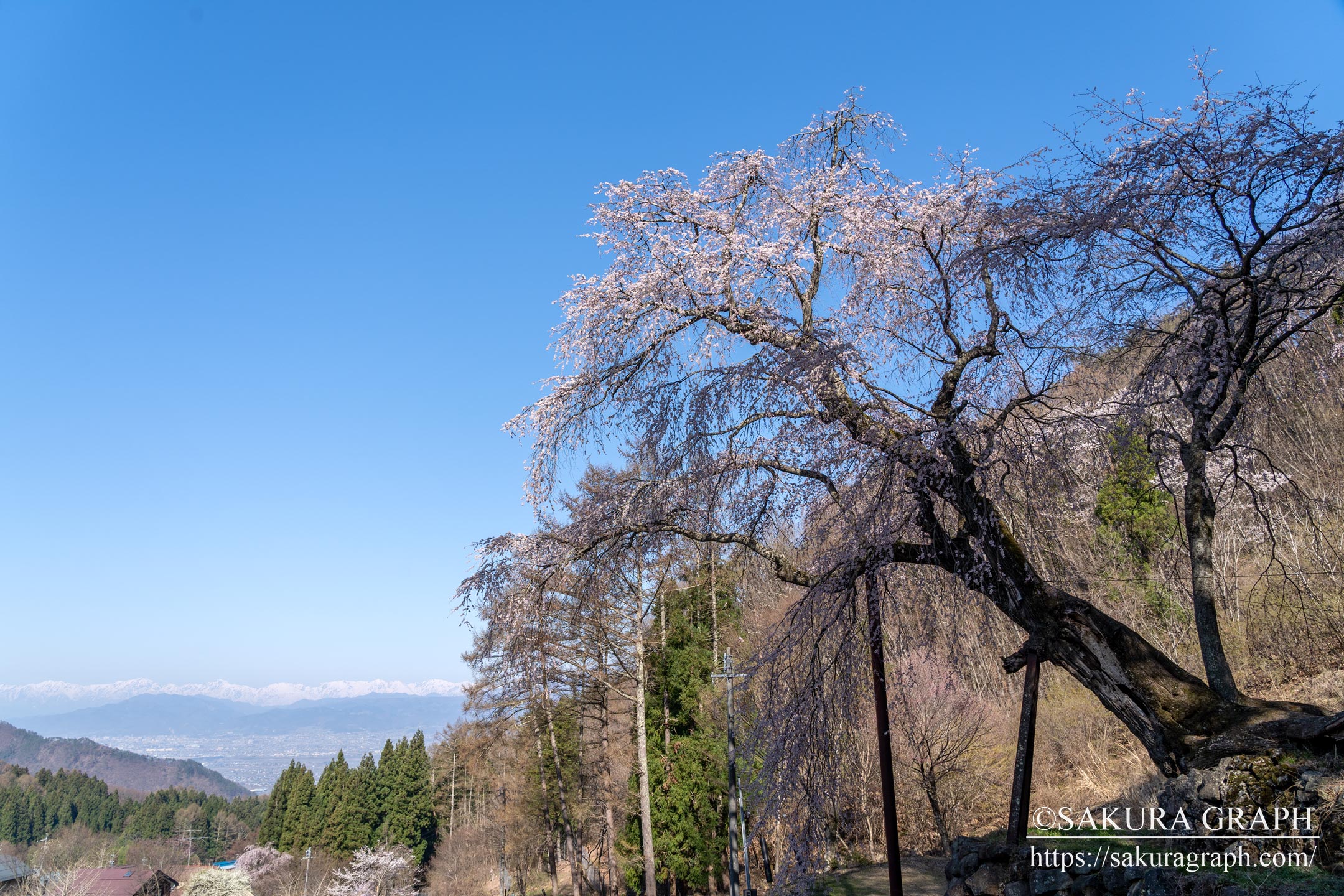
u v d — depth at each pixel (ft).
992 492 23.52
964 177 26.53
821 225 28.94
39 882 103.55
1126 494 26.89
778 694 25.02
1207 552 22.26
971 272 23.95
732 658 59.36
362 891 145.89
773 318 25.84
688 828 69.72
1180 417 25.00
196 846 305.53
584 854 99.55
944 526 24.72
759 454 23.88
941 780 44.34
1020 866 21.02
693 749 71.46
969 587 23.29
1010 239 22.31
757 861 69.72
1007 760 46.60
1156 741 20.68
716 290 25.61
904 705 28.14
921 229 26.40
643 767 65.26
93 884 110.83
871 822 46.44
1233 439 26.09
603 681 66.95
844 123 29.43
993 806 46.16
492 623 25.72
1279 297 23.34
